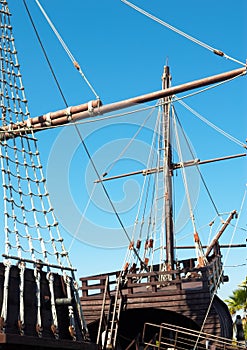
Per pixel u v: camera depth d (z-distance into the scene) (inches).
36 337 495.8
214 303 818.2
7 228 567.2
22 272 536.7
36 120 676.1
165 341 961.5
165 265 1083.3
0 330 486.6
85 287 836.0
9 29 742.5
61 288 594.9
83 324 601.0
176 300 786.2
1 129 677.9
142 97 621.6
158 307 790.5
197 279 789.2
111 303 805.2
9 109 691.4
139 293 807.1
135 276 821.2
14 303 517.3
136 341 810.2
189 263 1027.9
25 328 521.0
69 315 584.1
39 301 547.2
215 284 850.8
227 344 730.8
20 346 486.0
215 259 922.7
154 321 938.7
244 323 1330.0
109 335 788.0
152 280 811.4
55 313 561.3
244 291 1589.6
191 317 772.6
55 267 593.3
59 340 528.4
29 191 636.7
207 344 759.1
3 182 603.2
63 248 624.1
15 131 617.0
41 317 547.5
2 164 616.7
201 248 1038.4
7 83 702.5
